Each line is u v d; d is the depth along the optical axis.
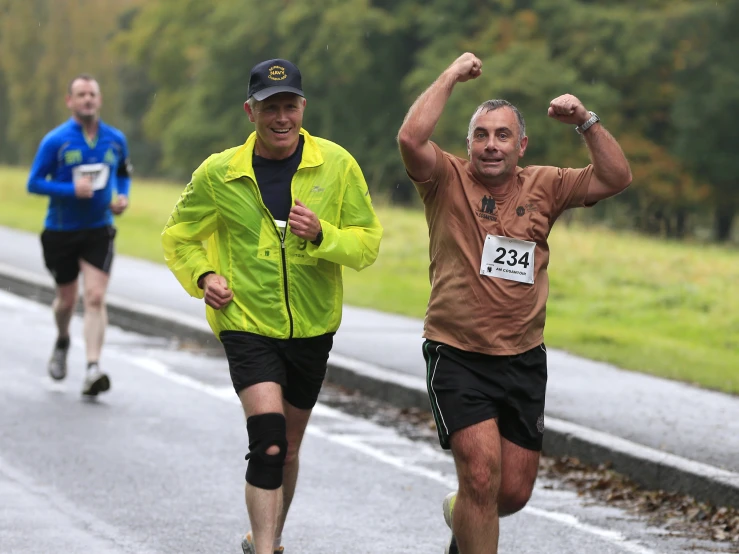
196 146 139.62
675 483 17.12
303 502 16.11
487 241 11.54
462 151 109.50
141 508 15.41
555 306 37.97
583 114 11.69
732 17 111.19
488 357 11.60
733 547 14.51
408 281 43.09
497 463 11.37
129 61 174.75
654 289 41.09
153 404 22.27
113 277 40.22
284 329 12.13
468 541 11.40
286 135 12.02
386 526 15.06
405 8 122.25
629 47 109.06
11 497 15.74
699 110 112.00
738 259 48.72
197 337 30.08
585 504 16.62
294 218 11.73
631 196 115.56
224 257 12.30
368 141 126.69
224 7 137.25
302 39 125.56
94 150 22.33
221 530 14.57
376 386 23.92
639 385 24.30
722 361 28.44
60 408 21.55
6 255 45.47
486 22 116.25
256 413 11.85
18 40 191.75
